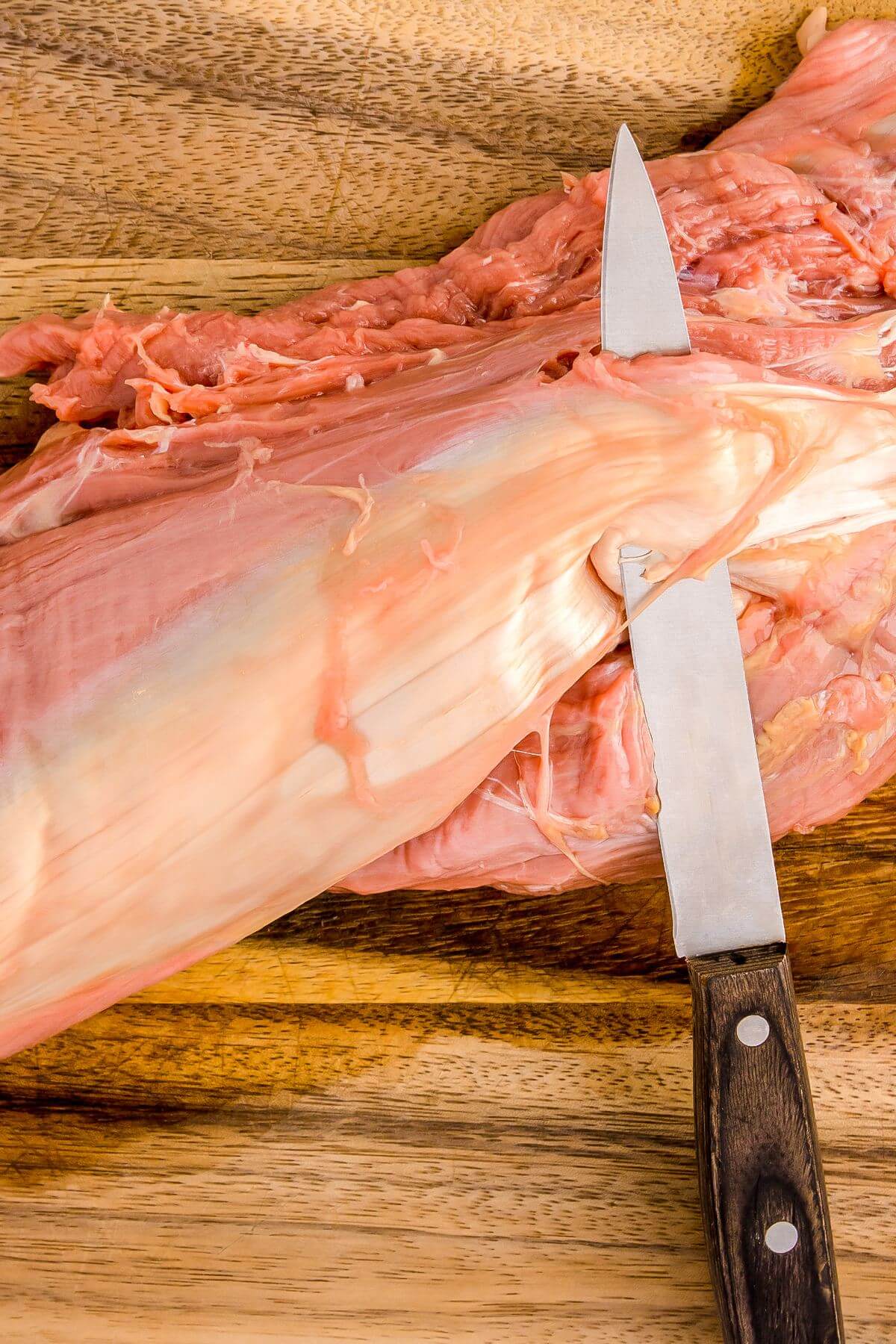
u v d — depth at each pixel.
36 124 0.50
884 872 0.51
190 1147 0.49
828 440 0.46
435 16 0.50
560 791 0.47
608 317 0.46
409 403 0.46
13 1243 0.49
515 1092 0.50
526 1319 0.49
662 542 0.45
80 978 0.45
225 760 0.44
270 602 0.44
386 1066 0.50
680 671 0.46
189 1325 0.49
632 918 0.50
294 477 0.45
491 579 0.44
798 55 0.51
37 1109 0.49
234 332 0.49
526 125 0.51
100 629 0.44
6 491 0.47
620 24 0.51
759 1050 0.45
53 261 0.51
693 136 0.51
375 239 0.51
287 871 0.45
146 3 0.50
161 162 0.51
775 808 0.48
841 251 0.48
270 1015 0.50
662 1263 0.49
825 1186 0.48
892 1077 0.50
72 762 0.44
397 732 0.44
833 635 0.47
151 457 0.47
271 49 0.51
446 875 0.48
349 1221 0.49
